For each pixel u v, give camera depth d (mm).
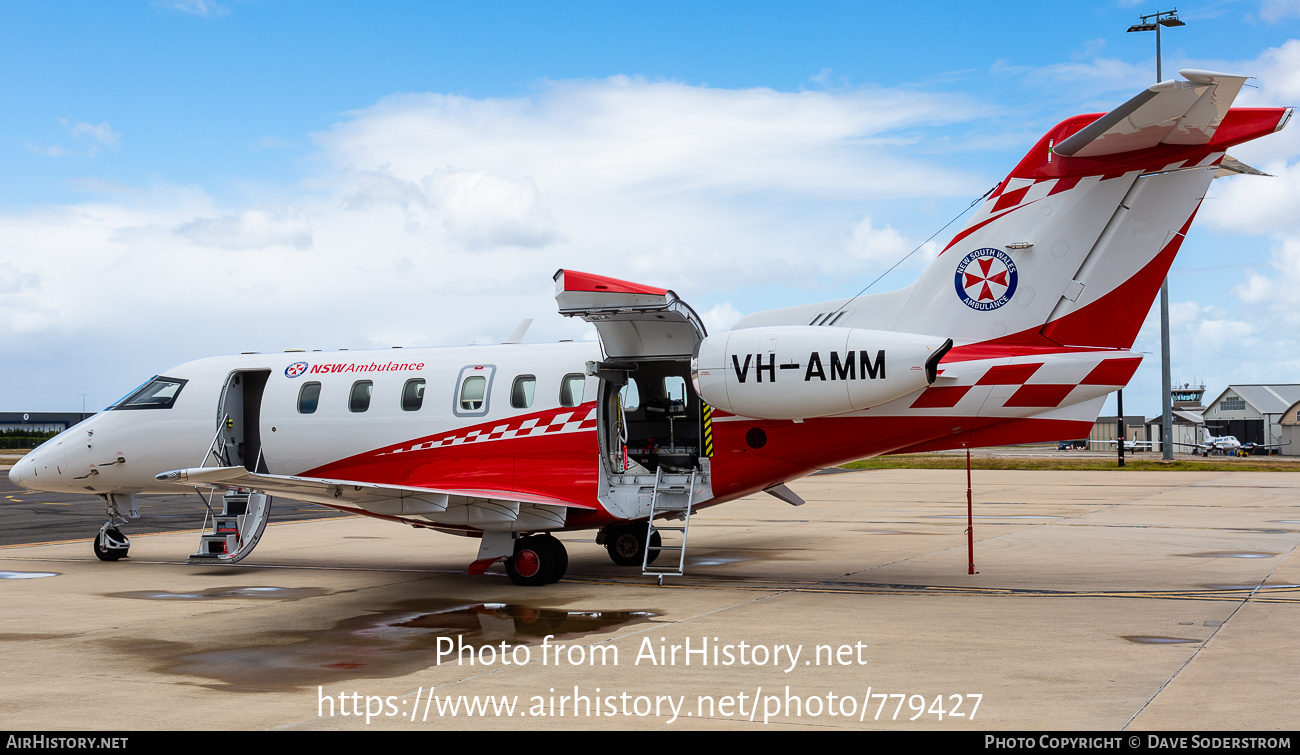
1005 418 10656
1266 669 7016
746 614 9508
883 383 10266
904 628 8703
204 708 6316
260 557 15258
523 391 12664
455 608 10086
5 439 83375
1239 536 16109
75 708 6340
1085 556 13711
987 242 10852
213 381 14320
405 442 13141
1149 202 10211
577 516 12188
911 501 25141
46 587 12133
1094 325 10469
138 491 14773
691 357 12047
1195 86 8227
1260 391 86812
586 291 11211
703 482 11789
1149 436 94500
